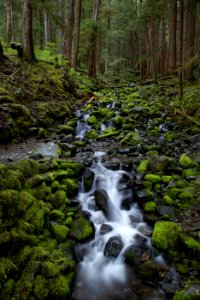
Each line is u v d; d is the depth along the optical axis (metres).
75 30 17.75
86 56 26.98
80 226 4.73
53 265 3.75
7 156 6.45
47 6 11.88
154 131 9.59
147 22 21.27
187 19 13.64
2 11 28.48
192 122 9.55
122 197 5.76
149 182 5.96
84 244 4.53
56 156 7.05
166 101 12.22
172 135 9.08
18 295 3.32
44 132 8.33
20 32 24.69
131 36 32.88
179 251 4.31
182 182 5.98
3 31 24.70
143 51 28.66
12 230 3.86
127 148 7.99
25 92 9.91
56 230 4.44
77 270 4.15
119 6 26.78
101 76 24.02
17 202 4.20
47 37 22.91
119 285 3.96
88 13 26.75
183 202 5.43
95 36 19.23
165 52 27.98
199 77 15.39
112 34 25.39
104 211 5.27
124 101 13.20
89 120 10.28
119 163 6.82
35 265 3.63
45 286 3.49
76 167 6.14
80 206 5.30
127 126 9.99
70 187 5.62
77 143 8.17
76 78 16.23
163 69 24.22
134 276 4.06
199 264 4.07
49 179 5.38
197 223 4.81
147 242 4.58
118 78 26.22
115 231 4.91
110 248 4.54
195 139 8.38
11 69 10.59
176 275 3.94
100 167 6.61
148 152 7.77
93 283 3.99
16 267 3.54
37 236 4.14
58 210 4.89
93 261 4.38
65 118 10.27
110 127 10.35
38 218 4.31
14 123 7.73
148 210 5.25
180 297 3.49
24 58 12.07
